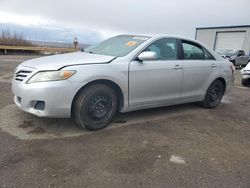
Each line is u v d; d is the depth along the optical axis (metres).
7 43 25.03
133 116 4.71
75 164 2.88
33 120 4.09
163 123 4.46
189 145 3.60
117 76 3.87
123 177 2.69
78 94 3.65
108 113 3.98
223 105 6.25
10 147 3.17
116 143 3.49
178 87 4.80
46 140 3.43
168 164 3.01
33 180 2.54
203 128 4.38
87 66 3.65
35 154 3.04
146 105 4.41
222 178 2.79
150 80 4.28
